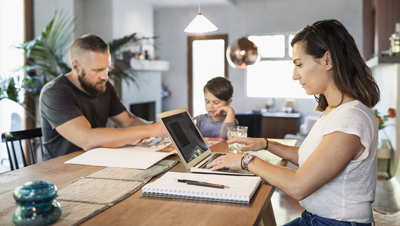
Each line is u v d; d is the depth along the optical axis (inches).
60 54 171.0
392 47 147.3
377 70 213.8
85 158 62.6
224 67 281.7
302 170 43.3
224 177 47.8
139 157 62.9
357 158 44.3
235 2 271.1
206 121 100.0
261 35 273.6
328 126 45.0
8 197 43.7
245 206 40.2
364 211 45.7
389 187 104.2
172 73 292.8
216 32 278.1
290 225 54.7
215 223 35.8
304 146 50.4
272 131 251.9
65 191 45.3
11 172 55.1
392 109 149.4
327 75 47.3
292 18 259.4
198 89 289.6
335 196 45.9
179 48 288.7
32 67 158.9
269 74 274.8
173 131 56.7
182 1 259.8
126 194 43.8
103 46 85.4
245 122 155.3
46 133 83.8
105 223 35.9
